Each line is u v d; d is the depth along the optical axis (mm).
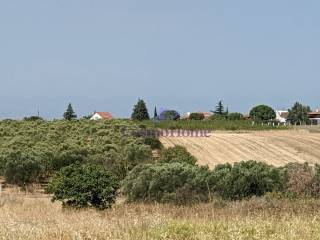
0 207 37250
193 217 23219
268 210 25172
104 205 39844
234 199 40812
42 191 68125
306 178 37562
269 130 151500
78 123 132875
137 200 44875
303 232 17016
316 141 122500
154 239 16547
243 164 44031
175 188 43812
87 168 41188
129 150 89500
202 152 110812
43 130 122312
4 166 79125
